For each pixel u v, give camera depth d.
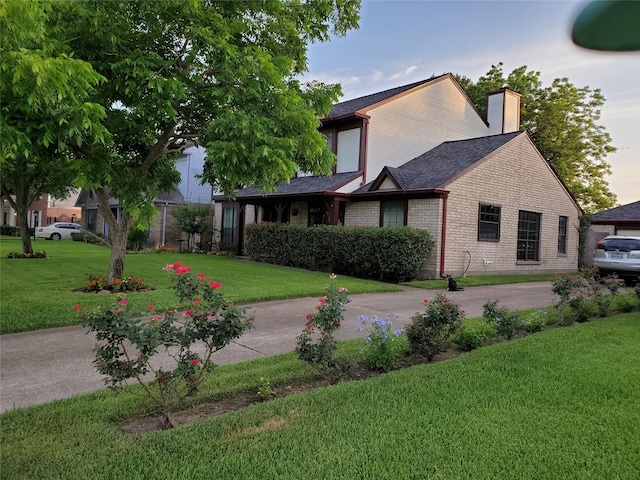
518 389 3.59
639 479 2.33
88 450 2.53
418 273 11.93
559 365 4.23
